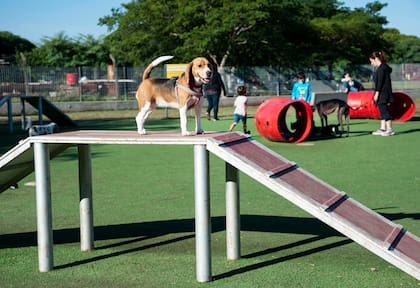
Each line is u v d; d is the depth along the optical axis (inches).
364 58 1899.6
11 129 752.3
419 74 1668.3
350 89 869.8
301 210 286.8
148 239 243.0
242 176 377.7
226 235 227.5
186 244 234.8
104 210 295.4
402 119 785.6
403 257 165.3
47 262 203.0
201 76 203.5
